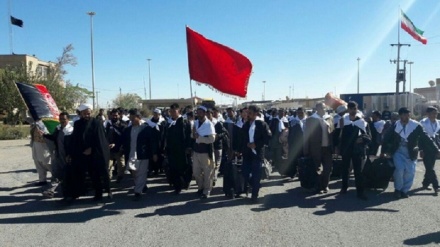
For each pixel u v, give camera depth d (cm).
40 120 959
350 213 698
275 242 549
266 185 968
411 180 822
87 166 794
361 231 592
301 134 1027
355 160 808
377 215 682
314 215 688
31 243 557
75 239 571
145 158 818
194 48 892
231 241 555
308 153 883
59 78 3153
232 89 912
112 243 553
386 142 847
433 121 1017
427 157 877
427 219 653
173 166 861
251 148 794
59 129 851
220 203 786
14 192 903
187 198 832
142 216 692
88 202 800
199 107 837
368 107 3256
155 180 1043
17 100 2883
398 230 594
